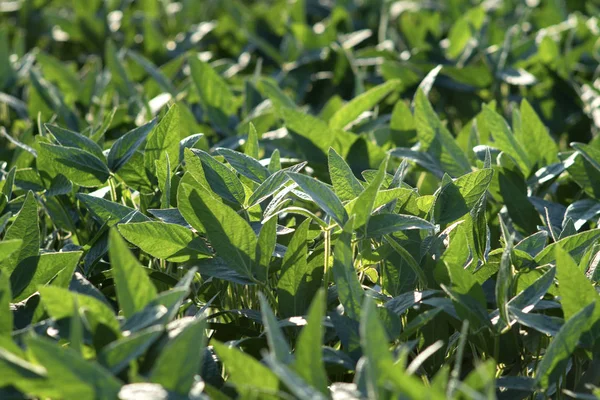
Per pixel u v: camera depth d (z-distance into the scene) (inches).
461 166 91.4
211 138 115.6
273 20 173.9
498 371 65.0
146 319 49.9
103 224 72.6
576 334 53.7
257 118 108.6
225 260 64.2
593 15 165.5
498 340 60.0
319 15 191.2
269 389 47.9
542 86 141.6
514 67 140.9
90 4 177.0
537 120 90.4
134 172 77.5
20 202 79.8
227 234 63.4
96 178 74.3
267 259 64.9
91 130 99.3
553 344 53.1
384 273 67.4
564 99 138.4
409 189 65.5
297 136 96.9
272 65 168.1
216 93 114.2
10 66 139.3
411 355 64.8
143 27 173.8
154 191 78.4
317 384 46.6
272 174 69.7
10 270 63.9
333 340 66.3
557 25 167.3
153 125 76.0
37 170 83.7
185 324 52.3
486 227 72.1
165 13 193.3
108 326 50.2
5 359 44.8
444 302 59.4
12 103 126.6
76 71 191.8
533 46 141.2
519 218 86.0
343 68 148.6
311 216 62.9
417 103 92.7
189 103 126.0
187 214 64.2
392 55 148.2
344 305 59.4
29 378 44.8
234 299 73.3
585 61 147.7
